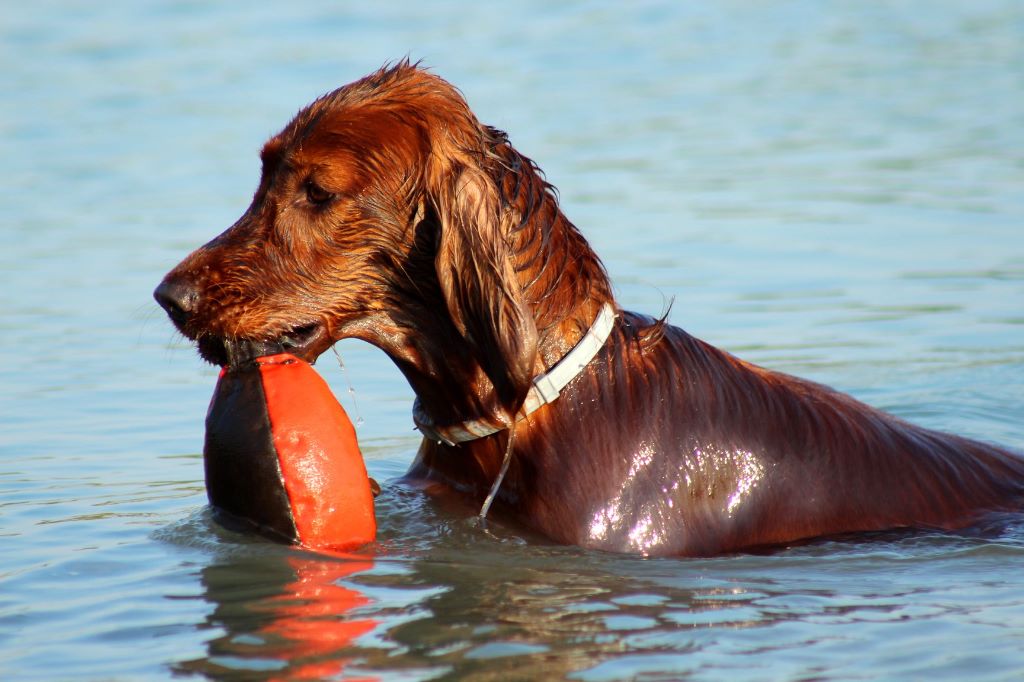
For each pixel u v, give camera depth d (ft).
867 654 24.93
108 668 24.54
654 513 31.07
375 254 31.42
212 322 30.86
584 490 31.14
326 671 24.17
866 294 56.95
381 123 30.96
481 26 124.06
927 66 109.91
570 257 32.14
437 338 31.86
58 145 86.07
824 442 32.91
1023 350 50.19
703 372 32.76
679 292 56.95
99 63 109.81
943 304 55.67
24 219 69.72
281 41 115.24
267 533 30.60
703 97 99.96
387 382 48.96
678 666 24.35
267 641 25.58
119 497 35.99
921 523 32.68
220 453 30.73
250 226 31.63
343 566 29.55
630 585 28.60
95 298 57.26
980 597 28.07
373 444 41.96
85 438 41.68
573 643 25.43
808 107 96.32
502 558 30.17
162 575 29.32
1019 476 35.40
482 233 29.53
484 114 92.22
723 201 72.38
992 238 65.05
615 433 31.48
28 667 24.64
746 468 31.86
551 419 31.63
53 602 27.96
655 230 66.74
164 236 65.67
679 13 134.00
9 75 106.22
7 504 35.29
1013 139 85.05
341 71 101.60
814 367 48.08
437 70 104.63
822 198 73.00
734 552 31.04
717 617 26.84
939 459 34.32
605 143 85.97
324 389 30.91
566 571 29.45
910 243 64.54
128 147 85.15
